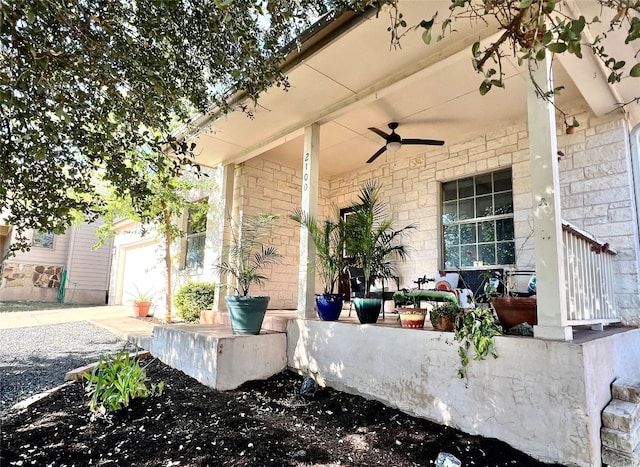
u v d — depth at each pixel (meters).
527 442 2.41
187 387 3.62
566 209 4.44
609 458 2.26
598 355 2.50
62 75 2.05
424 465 2.30
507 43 3.22
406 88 4.25
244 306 4.00
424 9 2.87
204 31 2.30
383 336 3.32
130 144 2.72
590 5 2.70
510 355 2.54
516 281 4.67
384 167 6.57
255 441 2.53
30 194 2.49
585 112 4.44
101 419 2.83
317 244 4.16
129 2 2.12
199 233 7.41
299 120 4.79
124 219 10.08
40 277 12.92
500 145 5.16
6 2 1.65
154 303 8.57
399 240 6.07
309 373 3.91
